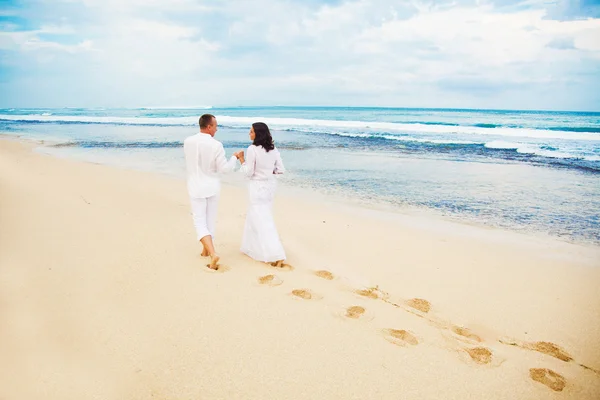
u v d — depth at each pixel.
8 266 4.17
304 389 2.66
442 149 16.39
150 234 5.57
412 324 3.66
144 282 4.09
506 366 3.10
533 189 9.58
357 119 40.41
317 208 8.09
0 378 2.59
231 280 4.29
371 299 4.14
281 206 8.26
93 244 5.00
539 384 2.89
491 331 3.66
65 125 33.22
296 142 19.28
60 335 3.09
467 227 6.87
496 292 4.45
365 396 2.64
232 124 32.41
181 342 3.10
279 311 3.68
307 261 5.14
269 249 4.79
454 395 2.71
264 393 2.61
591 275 4.93
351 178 11.11
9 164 10.84
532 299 4.29
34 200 6.75
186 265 4.60
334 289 4.30
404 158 14.28
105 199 7.45
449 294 4.37
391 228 6.77
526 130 23.08
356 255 5.49
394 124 30.25
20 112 77.31
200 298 3.83
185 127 29.66
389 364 3.00
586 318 3.89
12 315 3.29
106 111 81.56
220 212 7.35
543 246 5.96
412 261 5.32
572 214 7.61
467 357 3.18
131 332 3.20
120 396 2.52
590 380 2.97
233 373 2.78
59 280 3.96
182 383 2.66
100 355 2.90
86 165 12.37
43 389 2.54
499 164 12.87
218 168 4.67
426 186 10.05
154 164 13.15
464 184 10.22
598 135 20.14
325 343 3.21
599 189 9.51
